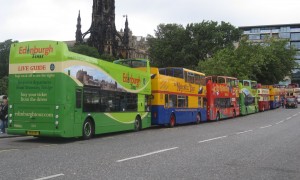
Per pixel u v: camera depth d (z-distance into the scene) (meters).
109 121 21.02
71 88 17.30
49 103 16.92
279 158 12.76
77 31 110.62
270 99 73.12
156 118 28.20
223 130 26.33
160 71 33.34
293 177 9.52
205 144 16.61
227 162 11.59
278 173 10.01
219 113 42.09
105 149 14.43
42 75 17.11
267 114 54.16
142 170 9.85
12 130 17.58
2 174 8.98
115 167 10.22
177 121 31.47
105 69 20.67
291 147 16.00
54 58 16.94
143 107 26.31
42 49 17.20
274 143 17.42
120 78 22.62
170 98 30.34
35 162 10.91
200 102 37.03
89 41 108.31
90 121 19.11
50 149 14.32
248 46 74.75
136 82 25.11
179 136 21.12
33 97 17.23
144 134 22.69
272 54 84.06
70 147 15.10
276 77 87.25
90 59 19.12
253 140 18.69
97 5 107.94
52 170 9.60
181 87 32.66
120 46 113.31
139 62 27.41
